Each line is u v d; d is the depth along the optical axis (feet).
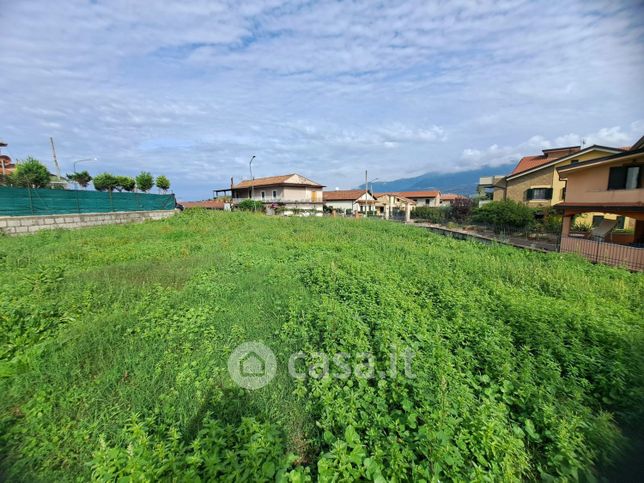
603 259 34.76
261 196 144.77
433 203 181.88
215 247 36.40
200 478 7.30
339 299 18.70
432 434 8.02
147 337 14.07
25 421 9.45
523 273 24.73
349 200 157.99
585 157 70.54
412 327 14.35
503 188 89.76
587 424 9.41
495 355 12.37
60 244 35.19
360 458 7.59
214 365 12.23
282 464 7.75
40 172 74.02
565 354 12.58
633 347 12.53
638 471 8.23
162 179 109.50
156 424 9.33
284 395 10.75
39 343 13.16
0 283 19.71
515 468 8.09
